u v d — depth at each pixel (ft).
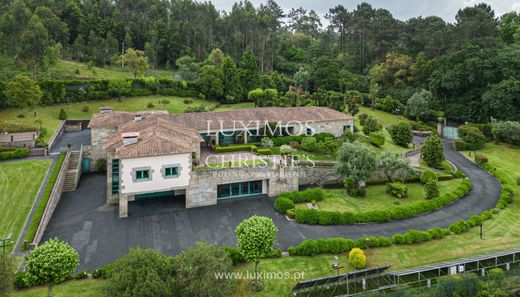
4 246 104.17
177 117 194.70
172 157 136.05
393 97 330.34
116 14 434.71
